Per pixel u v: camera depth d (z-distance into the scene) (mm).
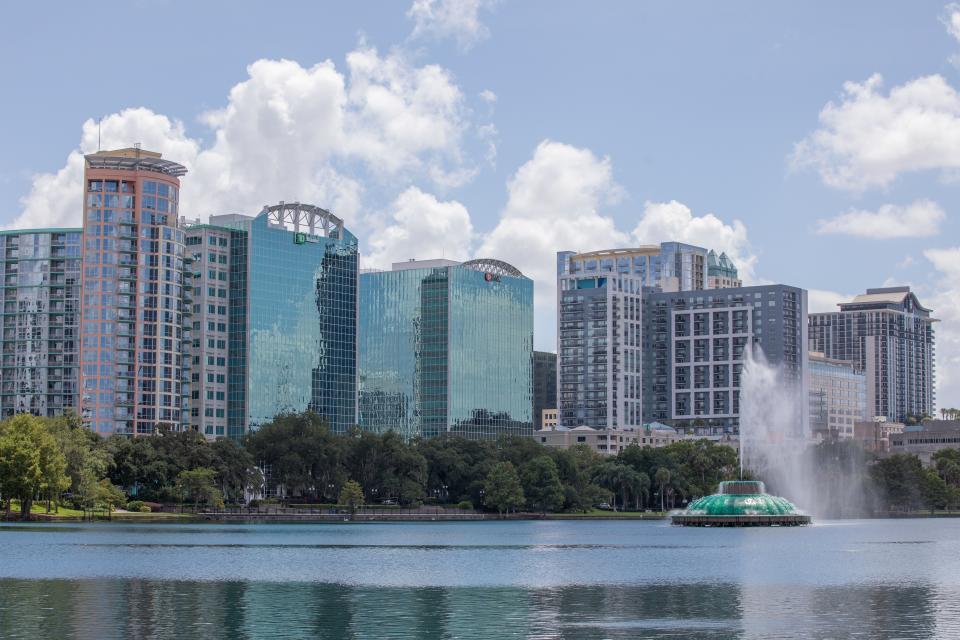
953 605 115438
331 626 102312
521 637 96562
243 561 173625
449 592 128625
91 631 99125
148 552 191625
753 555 191250
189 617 107438
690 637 96312
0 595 123625
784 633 98125
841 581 140750
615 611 112000
